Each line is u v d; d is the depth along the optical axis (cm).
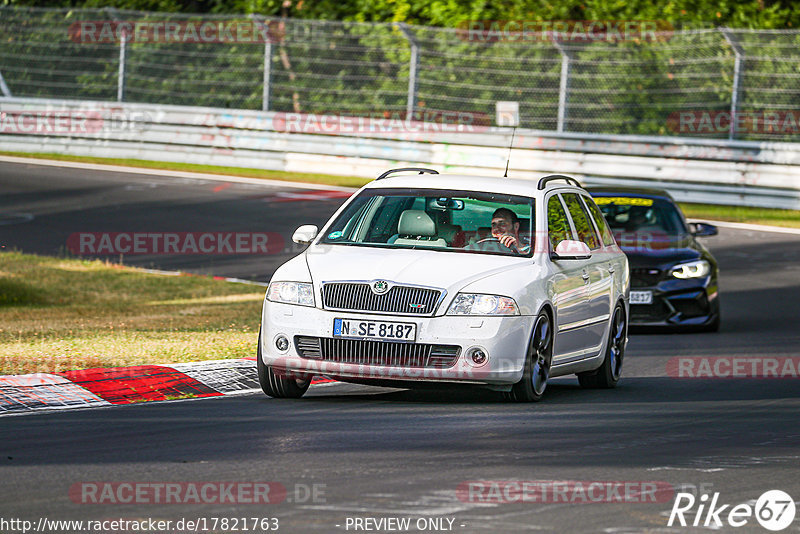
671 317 5353
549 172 10212
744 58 10394
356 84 12169
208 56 12631
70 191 9531
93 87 12606
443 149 10494
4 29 13012
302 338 3244
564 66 10475
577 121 10919
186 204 9125
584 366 3725
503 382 3234
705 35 11319
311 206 9162
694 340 5181
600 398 3600
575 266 3644
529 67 11688
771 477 2441
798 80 11025
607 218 5709
